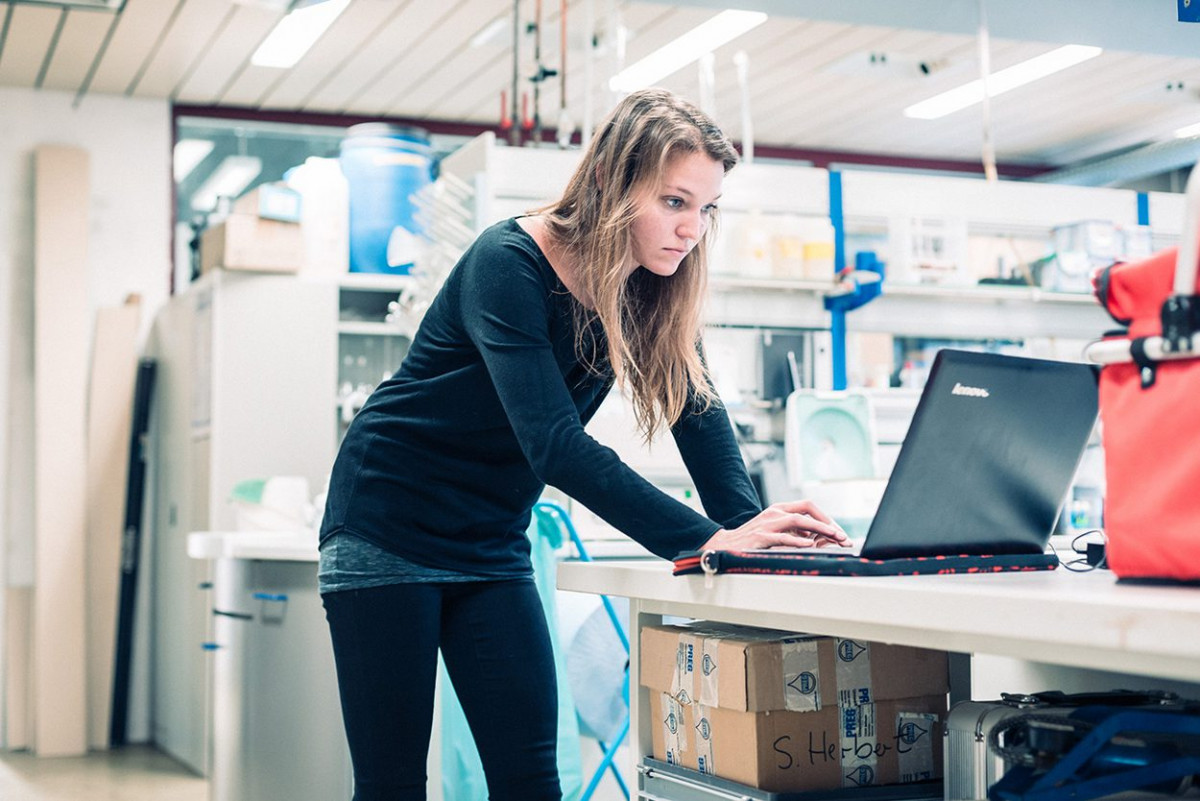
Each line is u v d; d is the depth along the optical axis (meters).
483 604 1.79
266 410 5.36
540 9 5.34
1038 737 1.33
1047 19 4.44
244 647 3.55
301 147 7.29
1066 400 1.42
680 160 1.61
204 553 3.73
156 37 5.73
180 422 5.87
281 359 5.40
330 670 3.42
